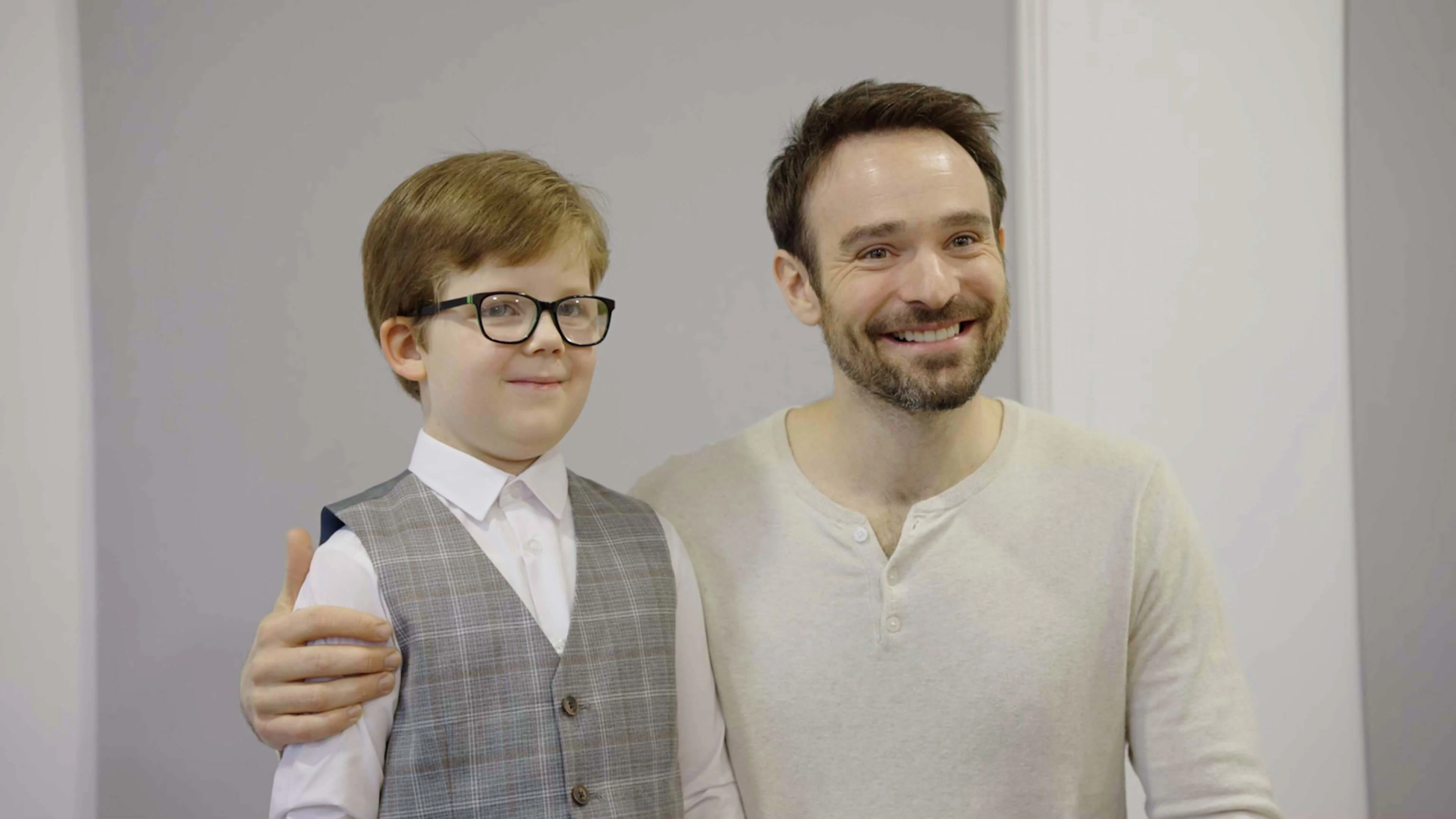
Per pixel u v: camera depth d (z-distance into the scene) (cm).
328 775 93
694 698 113
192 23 188
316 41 190
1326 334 190
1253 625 190
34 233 182
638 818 98
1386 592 187
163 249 186
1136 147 192
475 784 93
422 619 96
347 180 190
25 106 182
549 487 109
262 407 188
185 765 184
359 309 189
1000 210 119
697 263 194
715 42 195
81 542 183
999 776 109
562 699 97
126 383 185
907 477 116
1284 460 190
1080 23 191
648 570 110
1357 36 187
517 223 103
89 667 182
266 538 187
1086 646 111
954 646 110
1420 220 184
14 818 179
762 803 114
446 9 191
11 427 180
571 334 106
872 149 110
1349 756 189
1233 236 191
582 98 193
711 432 194
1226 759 107
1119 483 116
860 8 195
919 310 106
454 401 104
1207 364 192
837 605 113
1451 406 182
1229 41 190
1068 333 192
